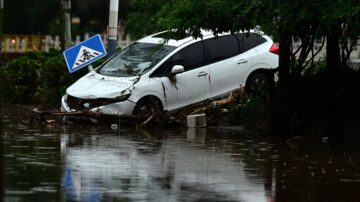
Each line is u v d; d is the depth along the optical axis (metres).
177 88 24.16
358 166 15.89
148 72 23.89
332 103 21.12
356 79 21.36
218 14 20.36
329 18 18.30
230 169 15.12
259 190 13.04
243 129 23.06
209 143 19.38
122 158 16.12
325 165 15.98
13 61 31.52
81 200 11.82
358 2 18.05
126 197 12.12
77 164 15.12
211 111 24.17
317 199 12.43
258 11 19.72
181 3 20.91
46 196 12.04
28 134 20.19
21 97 30.92
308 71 22.56
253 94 23.81
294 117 21.34
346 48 21.78
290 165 15.85
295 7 19.08
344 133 20.70
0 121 23.75
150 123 23.30
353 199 12.50
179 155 16.88
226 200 12.14
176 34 21.30
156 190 12.73
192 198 12.20
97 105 23.36
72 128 22.20
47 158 15.79
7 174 13.80
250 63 25.47
